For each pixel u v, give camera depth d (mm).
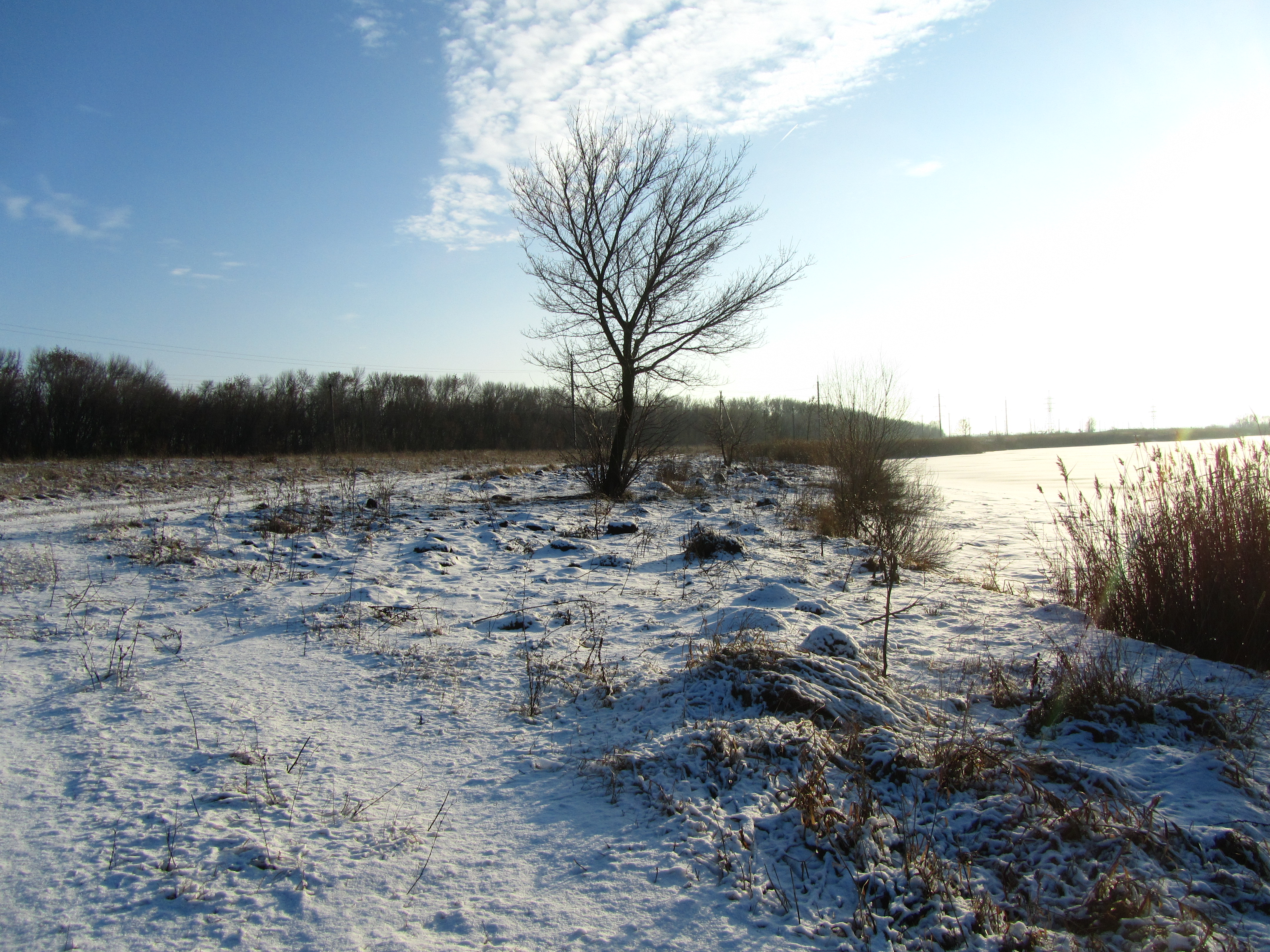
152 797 3822
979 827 3447
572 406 19609
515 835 3529
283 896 3029
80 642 6336
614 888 3080
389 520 13117
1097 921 2836
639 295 18672
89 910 2904
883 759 4000
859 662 5672
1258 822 3496
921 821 3531
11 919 2840
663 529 14023
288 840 3447
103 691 5273
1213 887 3018
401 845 3434
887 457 14836
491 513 14664
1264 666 6117
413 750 4535
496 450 54938
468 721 4988
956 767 3883
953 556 12984
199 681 5574
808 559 11391
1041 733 4598
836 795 3713
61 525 11508
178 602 7734
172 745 4469
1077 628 7301
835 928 2809
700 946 2721
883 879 3041
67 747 4379
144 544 10156
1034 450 62625
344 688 5559
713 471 26469
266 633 6871
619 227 18266
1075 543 8312
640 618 7699
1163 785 3898
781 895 3002
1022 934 2756
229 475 20938
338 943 2732
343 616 7422
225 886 3084
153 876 3131
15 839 3396
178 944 2721
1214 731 4586
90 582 8242
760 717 4586
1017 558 12812
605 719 4973
